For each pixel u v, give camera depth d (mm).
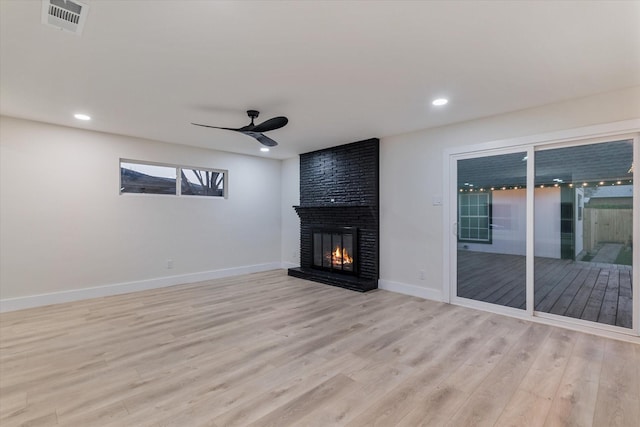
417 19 1852
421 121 3906
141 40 2064
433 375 2260
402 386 2121
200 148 5418
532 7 1739
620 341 2857
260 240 6289
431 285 4227
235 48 2180
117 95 3031
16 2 1667
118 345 2775
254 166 6199
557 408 1886
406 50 2213
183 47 2160
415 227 4395
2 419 1787
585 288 3219
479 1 1688
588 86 2838
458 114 3621
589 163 3158
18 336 2979
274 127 3264
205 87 2844
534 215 3465
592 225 3174
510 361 2467
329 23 1891
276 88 2873
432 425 1739
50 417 1806
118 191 4551
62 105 3316
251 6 1717
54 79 2662
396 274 4613
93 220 4348
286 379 2211
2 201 3727
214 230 5613
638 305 2857
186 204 5266
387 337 2934
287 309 3785
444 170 4082
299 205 6164
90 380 2201
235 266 5891
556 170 3344
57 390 2082
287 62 2387
